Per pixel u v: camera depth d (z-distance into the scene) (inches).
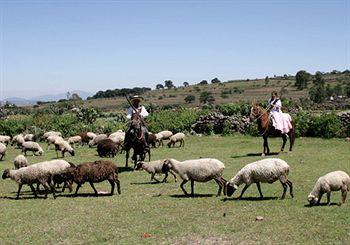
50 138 1252.5
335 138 1246.9
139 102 868.0
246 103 1676.9
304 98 3713.1
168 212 510.0
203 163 572.1
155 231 441.1
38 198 609.6
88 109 1859.0
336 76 6441.9
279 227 436.5
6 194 648.4
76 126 1673.2
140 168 767.7
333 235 407.5
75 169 606.5
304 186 618.8
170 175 756.6
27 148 1114.1
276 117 960.9
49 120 1772.9
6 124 1673.2
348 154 924.6
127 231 444.5
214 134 1496.1
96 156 1066.1
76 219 492.7
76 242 418.3
